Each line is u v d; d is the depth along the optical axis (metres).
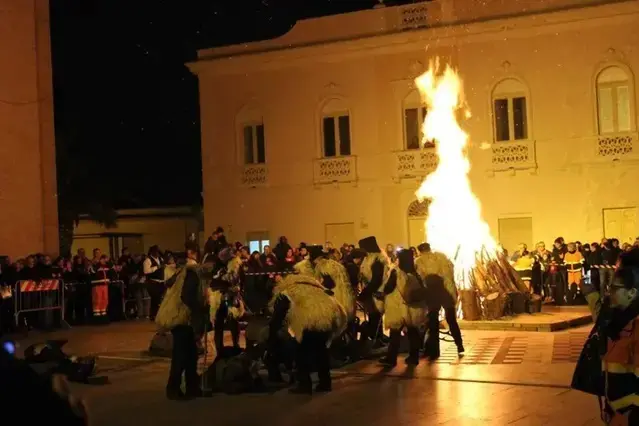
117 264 24.05
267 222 32.12
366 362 12.86
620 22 27.55
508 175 29.06
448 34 29.36
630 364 6.11
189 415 9.47
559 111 28.42
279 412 9.46
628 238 27.78
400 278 12.38
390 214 30.59
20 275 19.59
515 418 8.76
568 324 17.08
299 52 31.19
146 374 12.52
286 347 11.38
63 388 3.72
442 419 8.80
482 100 29.30
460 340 13.43
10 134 22.25
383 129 30.55
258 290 14.61
